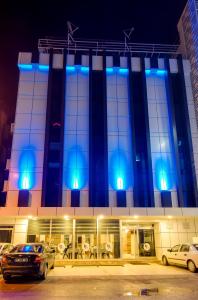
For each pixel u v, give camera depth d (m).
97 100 28.27
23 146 25.55
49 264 13.81
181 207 23.55
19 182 24.28
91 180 24.66
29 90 27.67
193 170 25.66
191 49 31.30
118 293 8.77
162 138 26.98
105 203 24.16
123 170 25.52
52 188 24.78
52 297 8.16
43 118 26.77
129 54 30.31
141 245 22.80
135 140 26.89
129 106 27.70
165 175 25.66
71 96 27.84
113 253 21.75
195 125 27.47
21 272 11.05
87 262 20.12
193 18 32.38
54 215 20.86
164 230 22.83
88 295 8.45
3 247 14.55
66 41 33.03
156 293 8.76
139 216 21.50
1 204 28.06
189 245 15.39
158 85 29.14
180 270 15.36
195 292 8.95
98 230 22.23
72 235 21.94
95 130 27.06
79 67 28.94
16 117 26.47
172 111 27.52
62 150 25.34
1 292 9.02
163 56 35.16
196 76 28.75
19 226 21.89
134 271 15.04
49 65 28.30
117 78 28.94
